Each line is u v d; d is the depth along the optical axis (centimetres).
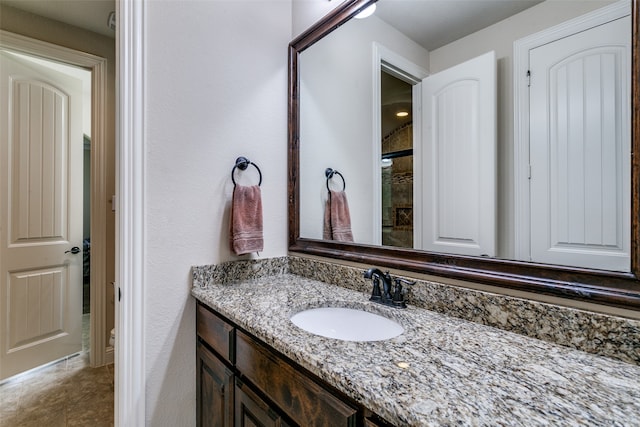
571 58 79
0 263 197
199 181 133
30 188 211
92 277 223
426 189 111
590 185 76
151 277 121
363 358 67
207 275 133
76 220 239
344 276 131
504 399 53
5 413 170
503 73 92
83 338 274
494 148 94
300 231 157
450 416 48
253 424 90
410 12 116
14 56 202
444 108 106
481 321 90
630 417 48
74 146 238
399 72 119
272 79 157
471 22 99
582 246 77
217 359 113
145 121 120
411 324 89
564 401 52
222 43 141
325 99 146
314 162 151
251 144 149
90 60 221
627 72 71
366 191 129
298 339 77
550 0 83
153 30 123
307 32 152
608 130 73
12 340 203
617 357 69
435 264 104
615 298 70
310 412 71
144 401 119
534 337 80
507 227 90
